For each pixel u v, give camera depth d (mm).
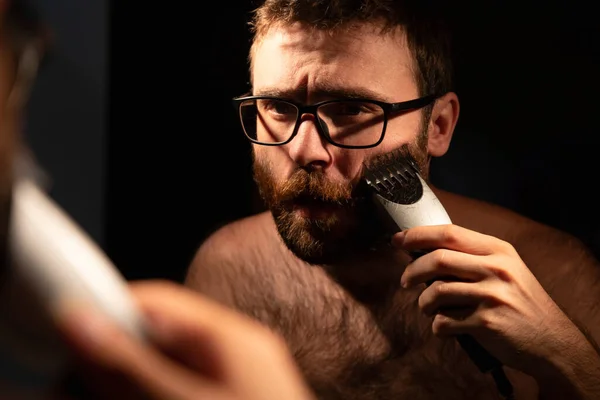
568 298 954
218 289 1020
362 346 944
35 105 938
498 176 1325
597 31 1284
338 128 867
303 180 872
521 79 1318
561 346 781
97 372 229
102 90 1011
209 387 242
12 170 225
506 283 768
